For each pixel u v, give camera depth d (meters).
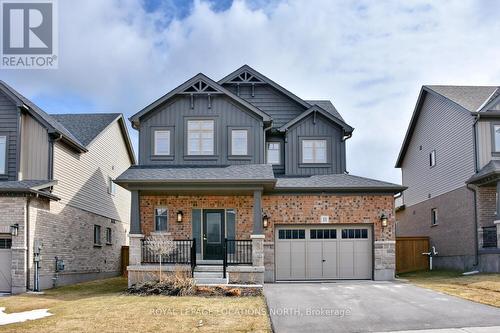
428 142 26.95
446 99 24.28
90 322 11.68
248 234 20.02
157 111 20.86
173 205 20.03
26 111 19.47
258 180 18.09
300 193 20.55
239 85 23.45
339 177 21.45
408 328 11.24
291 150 22.12
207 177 18.41
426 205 27.03
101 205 25.33
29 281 17.61
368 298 14.83
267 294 15.57
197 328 11.11
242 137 20.69
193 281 16.38
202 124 20.77
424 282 18.77
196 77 20.66
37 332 10.89
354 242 20.72
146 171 19.33
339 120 22.02
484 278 18.19
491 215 21.06
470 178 21.25
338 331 11.10
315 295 15.40
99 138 24.98
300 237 20.77
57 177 19.89
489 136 21.47
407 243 25.70
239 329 11.02
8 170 19.05
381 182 20.77
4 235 17.75
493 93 23.94
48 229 19.17
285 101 23.28
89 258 23.45
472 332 10.75
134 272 17.59
